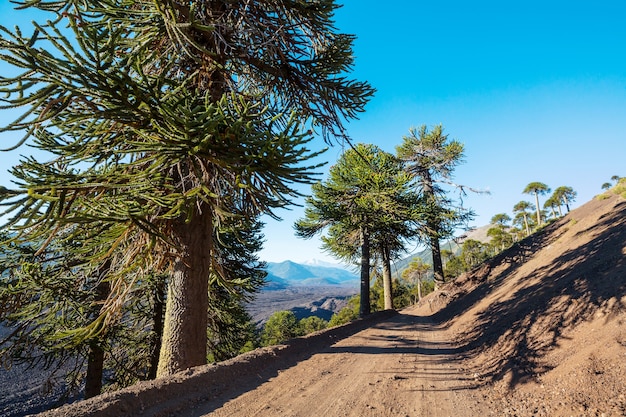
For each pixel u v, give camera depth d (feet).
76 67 10.40
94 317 26.40
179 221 18.33
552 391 12.30
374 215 53.57
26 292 22.27
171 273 18.45
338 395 14.55
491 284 50.88
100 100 11.80
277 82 22.94
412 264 150.30
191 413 11.79
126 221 12.95
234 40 18.92
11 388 85.40
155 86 12.38
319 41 22.11
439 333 37.27
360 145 55.42
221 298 34.50
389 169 55.42
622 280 16.81
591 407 10.16
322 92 22.45
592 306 17.01
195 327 17.79
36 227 11.87
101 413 9.93
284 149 12.30
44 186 11.10
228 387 14.84
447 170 67.82
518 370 15.90
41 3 12.50
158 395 12.10
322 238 60.39
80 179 12.99
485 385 16.16
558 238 50.83
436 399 14.29
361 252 59.36
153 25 15.39
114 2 13.88
